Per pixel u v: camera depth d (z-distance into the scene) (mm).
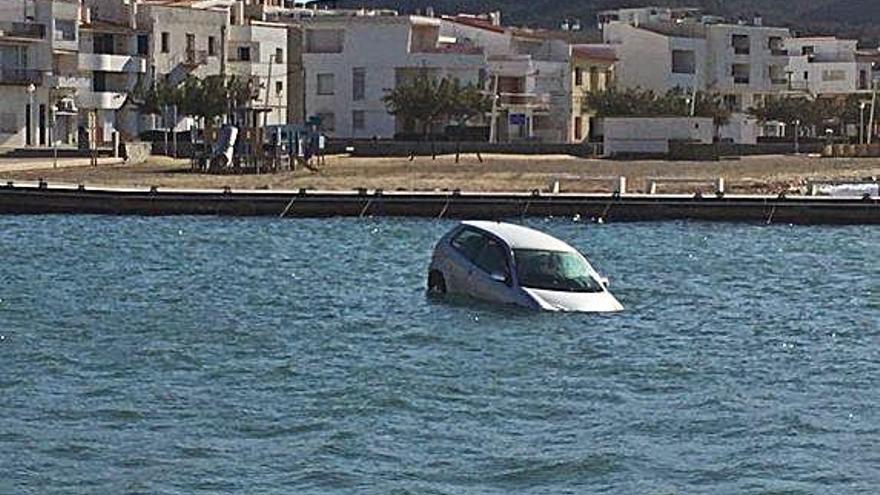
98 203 90750
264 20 180625
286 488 26844
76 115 150000
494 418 32375
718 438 30578
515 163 127562
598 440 30375
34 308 49031
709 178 112062
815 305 52438
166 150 133375
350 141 147875
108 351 40438
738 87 199375
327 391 35062
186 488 26828
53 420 31844
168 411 32812
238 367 38250
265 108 128500
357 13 181500
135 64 155125
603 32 191875
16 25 144125
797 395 35219
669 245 75938
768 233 83312
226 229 82188
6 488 26750
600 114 175625
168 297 52688
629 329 45312
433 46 165125
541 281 48781
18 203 90562
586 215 90812
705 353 41250
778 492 26734
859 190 99938
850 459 28938
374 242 75875
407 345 41938
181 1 167125
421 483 27203
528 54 175000
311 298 52344
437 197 91375
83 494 26438
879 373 38344
